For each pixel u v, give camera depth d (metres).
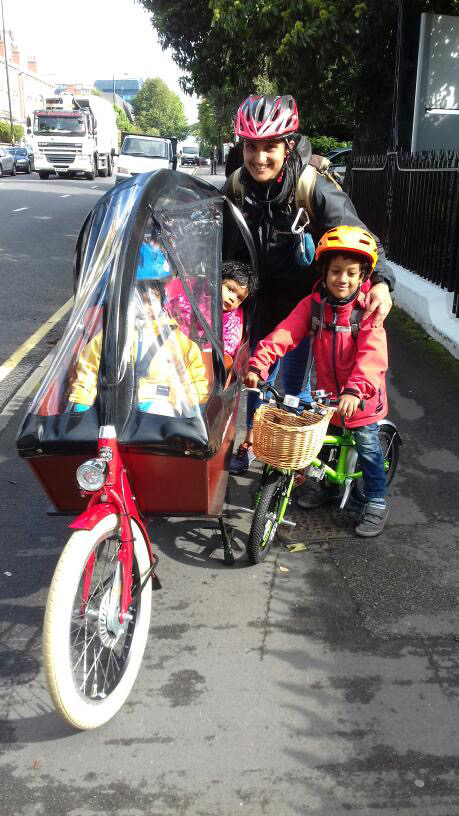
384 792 2.24
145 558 2.69
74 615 2.43
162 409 2.51
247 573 3.35
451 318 6.72
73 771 2.34
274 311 3.94
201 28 12.31
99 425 2.45
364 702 2.59
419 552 3.51
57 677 2.22
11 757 2.40
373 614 3.06
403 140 10.02
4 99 71.81
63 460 2.53
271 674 2.73
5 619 3.07
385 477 3.60
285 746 2.41
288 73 10.64
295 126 3.22
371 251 3.02
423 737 2.44
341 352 3.27
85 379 2.53
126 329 2.53
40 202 19.47
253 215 3.59
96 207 2.98
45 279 9.93
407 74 9.81
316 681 2.69
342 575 3.33
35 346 6.86
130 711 2.57
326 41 9.62
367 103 11.75
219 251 3.30
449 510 3.89
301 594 3.20
